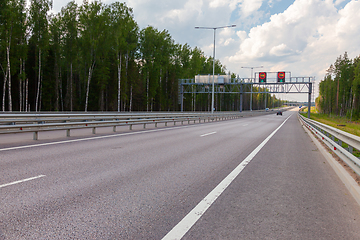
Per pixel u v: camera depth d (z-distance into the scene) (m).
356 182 4.61
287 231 3.01
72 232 2.88
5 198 3.88
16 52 40.50
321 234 2.94
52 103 53.00
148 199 4.02
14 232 2.84
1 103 44.78
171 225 3.11
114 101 58.72
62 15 48.31
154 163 6.70
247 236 2.87
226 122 29.47
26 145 9.06
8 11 36.47
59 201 3.82
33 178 5.00
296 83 50.47
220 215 3.45
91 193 4.22
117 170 5.85
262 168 6.41
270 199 4.12
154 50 59.47
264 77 52.53
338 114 100.06
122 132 14.53
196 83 57.78
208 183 4.98
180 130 16.86
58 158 6.97
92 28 45.53
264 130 19.08
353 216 3.48
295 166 6.73
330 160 7.02
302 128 22.80
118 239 2.74
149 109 69.19
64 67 56.06
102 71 50.62
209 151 8.84
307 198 4.20
